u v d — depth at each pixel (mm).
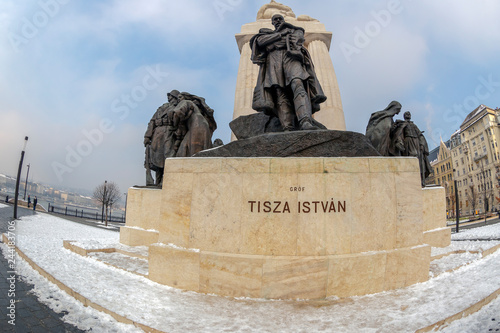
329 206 4746
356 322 3537
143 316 3615
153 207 8961
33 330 3291
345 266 4520
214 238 4828
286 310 3982
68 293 4340
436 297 4199
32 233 11656
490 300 3945
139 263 6273
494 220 30922
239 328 3406
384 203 4938
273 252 4637
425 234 8453
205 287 4656
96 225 23328
